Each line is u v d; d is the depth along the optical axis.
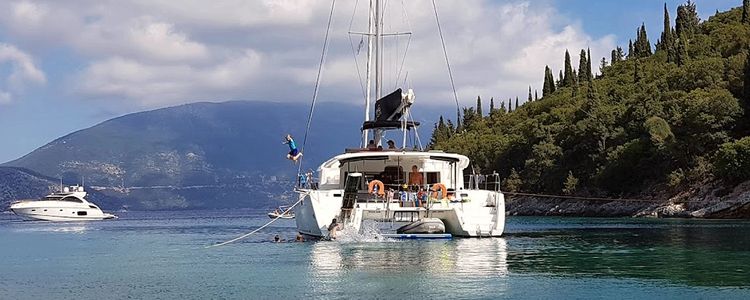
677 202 87.81
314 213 32.44
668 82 112.62
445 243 31.73
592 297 18.53
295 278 22.09
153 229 65.31
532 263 25.23
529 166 122.62
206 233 54.06
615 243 34.75
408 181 35.78
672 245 33.19
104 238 48.41
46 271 26.17
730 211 77.69
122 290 20.95
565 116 129.62
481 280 21.27
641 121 104.44
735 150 81.12
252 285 21.06
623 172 102.75
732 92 100.12
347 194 32.12
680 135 93.75
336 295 19.09
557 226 57.84
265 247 33.03
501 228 34.03
